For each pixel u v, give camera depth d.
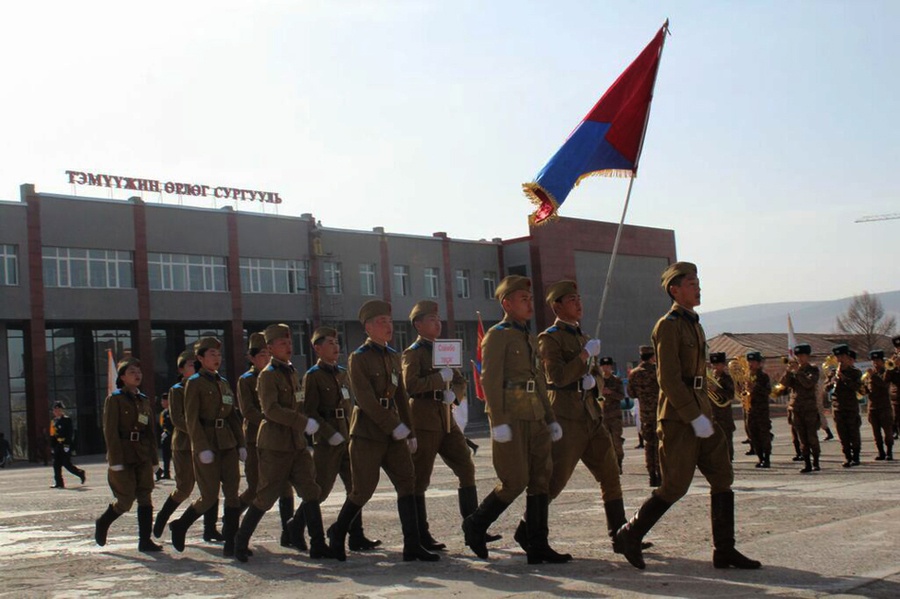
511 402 7.34
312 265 53.22
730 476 6.73
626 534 6.90
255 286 51.03
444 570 7.25
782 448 20.92
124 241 45.44
